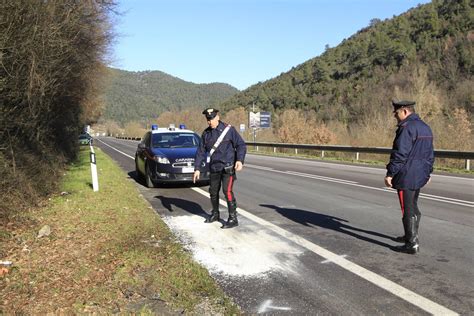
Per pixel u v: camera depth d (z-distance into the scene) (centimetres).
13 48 782
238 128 5706
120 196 966
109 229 665
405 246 566
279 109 10088
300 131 3550
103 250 560
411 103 554
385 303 411
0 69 790
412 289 445
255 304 411
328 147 2667
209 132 713
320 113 8012
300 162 2206
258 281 469
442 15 8819
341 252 571
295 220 762
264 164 2048
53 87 1040
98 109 5475
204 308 398
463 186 1228
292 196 1031
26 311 384
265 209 867
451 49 6894
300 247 594
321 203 934
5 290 429
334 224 730
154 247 576
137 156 1378
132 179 1399
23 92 870
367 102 6050
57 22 948
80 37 1205
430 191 1120
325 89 9444
